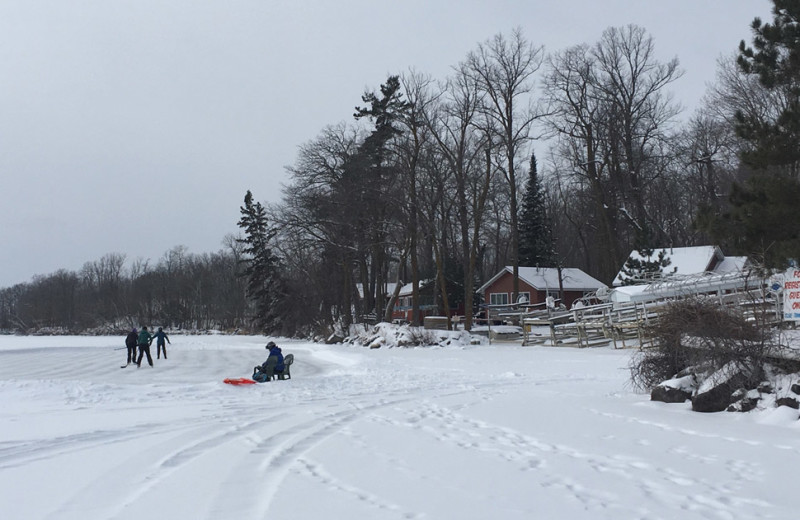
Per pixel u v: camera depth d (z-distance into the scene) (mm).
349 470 8000
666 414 11305
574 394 15039
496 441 9602
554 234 81688
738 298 13617
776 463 7734
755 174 12719
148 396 17016
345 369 26281
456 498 6703
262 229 66500
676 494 6645
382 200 47281
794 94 12805
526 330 39594
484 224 68125
